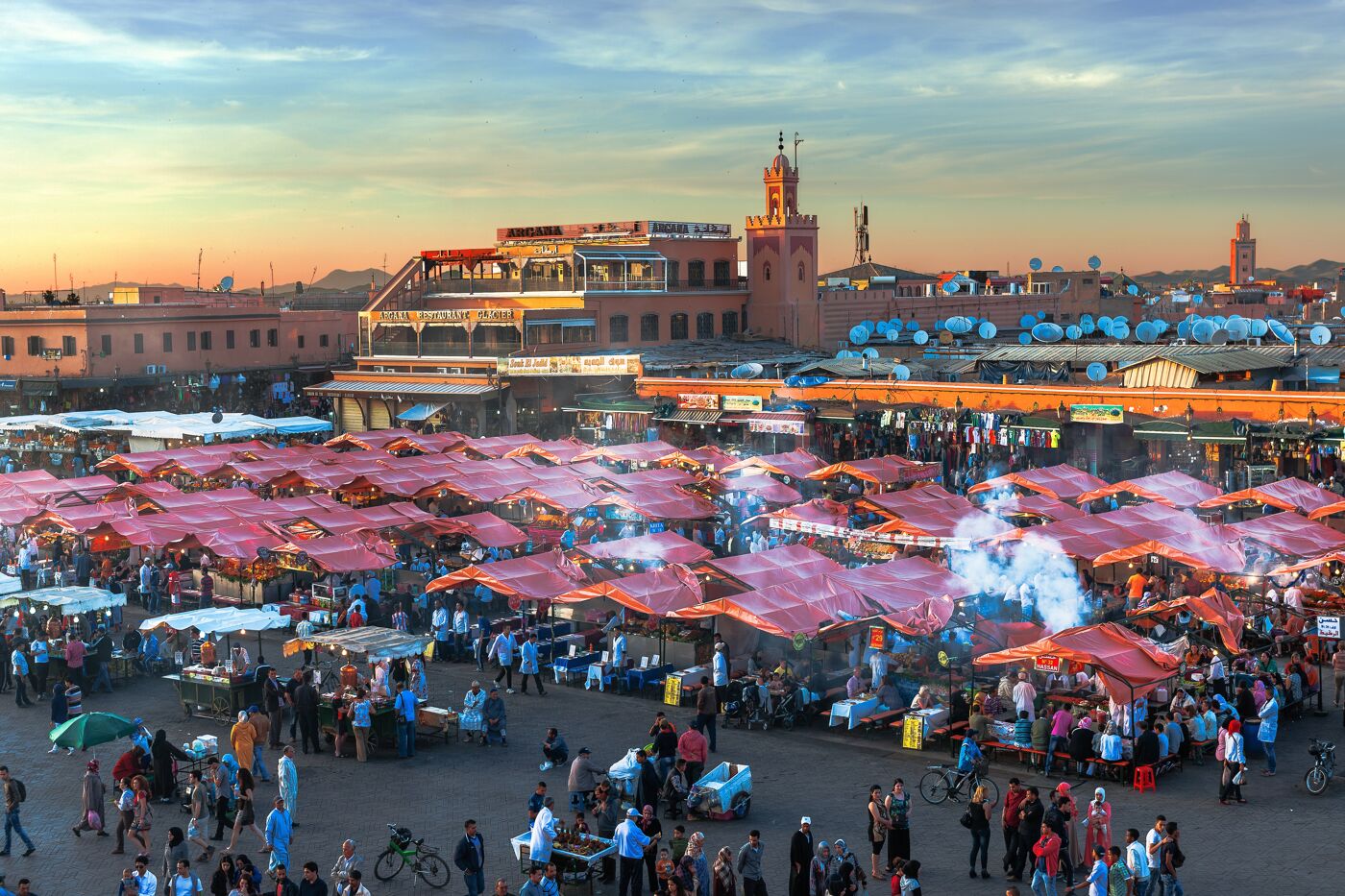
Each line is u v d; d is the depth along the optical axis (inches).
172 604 1877.5
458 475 2241.6
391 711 1298.0
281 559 1910.7
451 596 1756.9
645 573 1551.4
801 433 2716.5
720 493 2333.9
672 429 3070.9
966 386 2640.3
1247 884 961.5
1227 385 2498.8
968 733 1274.6
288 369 4210.1
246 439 2898.6
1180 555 1596.9
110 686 1533.0
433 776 1235.2
